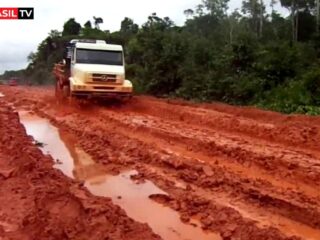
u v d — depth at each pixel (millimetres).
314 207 6672
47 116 17500
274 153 9742
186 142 11367
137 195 7746
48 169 8648
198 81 23094
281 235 5879
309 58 22500
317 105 17016
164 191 7852
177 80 25188
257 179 8180
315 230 6184
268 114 14898
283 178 8258
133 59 31094
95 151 10836
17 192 7480
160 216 6789
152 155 10008
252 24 47531
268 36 37906
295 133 11469
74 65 19141
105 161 9938
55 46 57250
